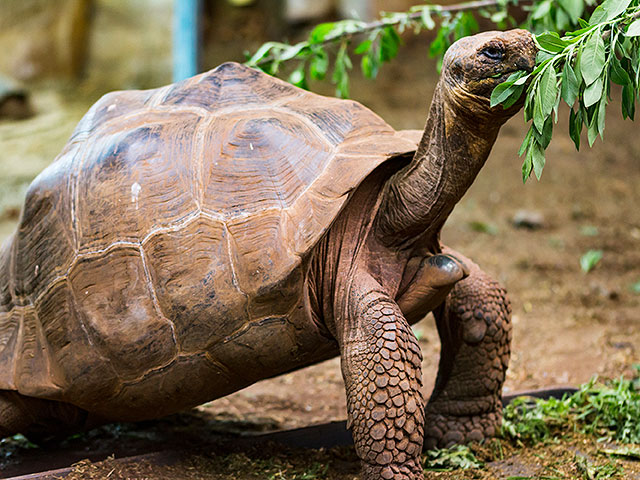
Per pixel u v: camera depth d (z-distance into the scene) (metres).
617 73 3.29
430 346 6.62
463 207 10.25
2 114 13.55
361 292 3.76
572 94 3.30
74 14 14.91
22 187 11.03
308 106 4.21
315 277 3.87
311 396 5.73
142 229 3.90
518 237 9.32
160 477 3.90
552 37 3.33
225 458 4.23
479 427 4.35
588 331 6.72
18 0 14.84
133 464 4.01
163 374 3.91
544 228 9.57
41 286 4.21
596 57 3.22
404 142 4.06
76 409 4.40
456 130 3.60
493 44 3.37
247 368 3.89
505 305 4.34
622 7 3.31
